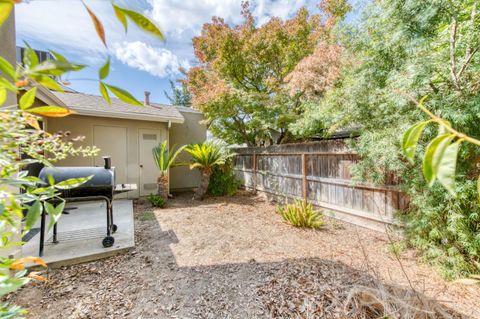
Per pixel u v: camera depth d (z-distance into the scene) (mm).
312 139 7402
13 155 719
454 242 2326
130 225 3744
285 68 6805
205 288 2139
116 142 5891
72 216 4195
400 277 2285
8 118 625
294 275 2330
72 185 769
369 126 3062
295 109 6312
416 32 2258
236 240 3322
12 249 2123
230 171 6969
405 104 2467
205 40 7312
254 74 7512
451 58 2113
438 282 2201
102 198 2895
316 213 4070
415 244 2676
